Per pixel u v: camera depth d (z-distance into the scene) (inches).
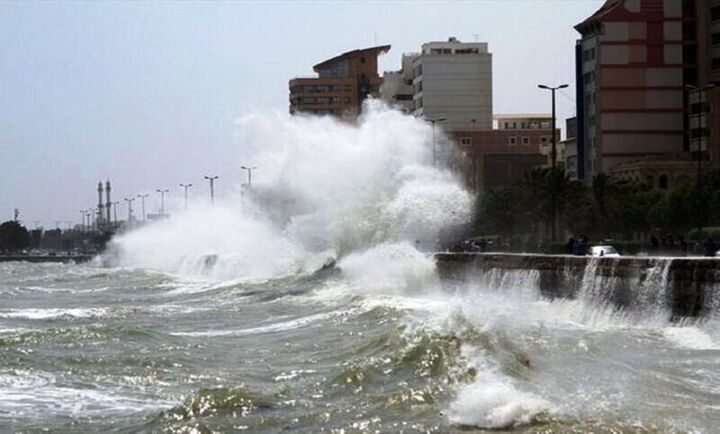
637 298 2064.5
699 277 1863.9
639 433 1005.8
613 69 7426.2
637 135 7426.2
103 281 5467.5
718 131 6796.3
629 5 7426.2
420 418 1125.1
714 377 1369.3
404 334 1692.9
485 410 1114.1
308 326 2325.3
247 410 1235.2
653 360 1521.9
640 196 5177.2
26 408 1360.7
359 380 1378.0
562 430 1017.5
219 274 5162.4
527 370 1358.3
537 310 2320.4
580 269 2329.0
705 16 7391.7
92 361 1779.0
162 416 1237.1
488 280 2906.0
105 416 1294.3
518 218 5905.5
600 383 1283.2
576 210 5423.2
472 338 1533.0
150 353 1888.5
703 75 7396.7
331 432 1095.6
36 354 1883.6
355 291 3208.7
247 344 2032.5
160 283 4891.7
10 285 5339.6
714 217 4690.0
